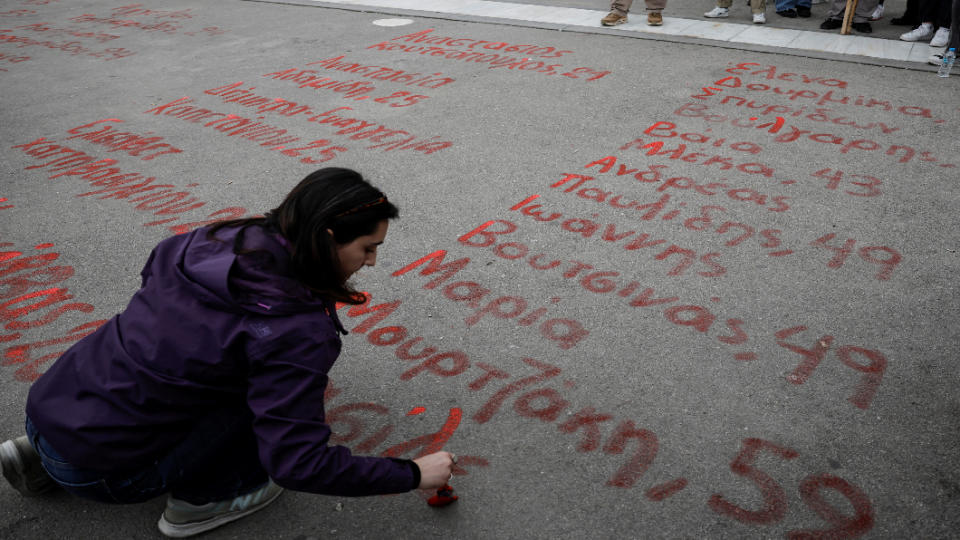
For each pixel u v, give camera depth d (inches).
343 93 251.6
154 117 235.6
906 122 207.6
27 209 175.2
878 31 305.9
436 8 371.6
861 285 131.9
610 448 97.9
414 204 170.1
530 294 133.1
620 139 202.7
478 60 282.8
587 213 162.2
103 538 87.0
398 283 137.9
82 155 207.3
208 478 82.2
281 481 69.1
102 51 319.0
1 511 90.7
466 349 118.6
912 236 147.6
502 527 87.0
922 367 110.4
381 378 112.5
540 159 192.1
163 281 72.7
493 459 97.0
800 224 153.8
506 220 160.7
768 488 90.6
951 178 172.7
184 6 405.1
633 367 113.0
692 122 212.7
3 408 109.7
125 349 71.7
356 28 339.3
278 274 69.7
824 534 84.1
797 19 328.8
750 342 117.6
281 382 68.3
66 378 74.9
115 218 169.9
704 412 103.3
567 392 108.3
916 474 91.7
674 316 125.1
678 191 170.9
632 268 140.2
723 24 321.7
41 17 390.3
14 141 219.5
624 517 87.7
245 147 209.3
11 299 138.6
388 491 74.2
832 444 96.8
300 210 67.9
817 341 117.2
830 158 185.8
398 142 208.4
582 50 289.9
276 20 362.6
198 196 180.1
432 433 101.7
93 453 72.2
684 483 92.0
